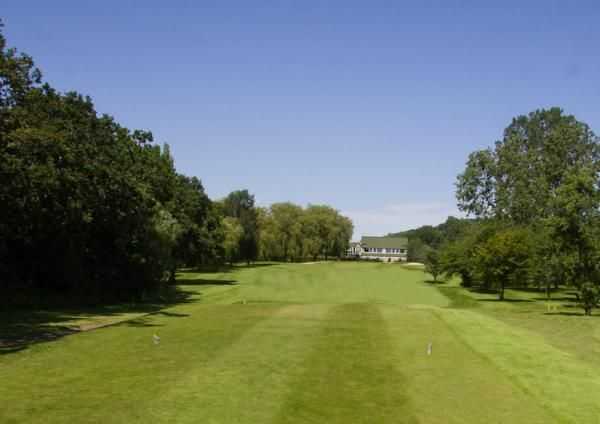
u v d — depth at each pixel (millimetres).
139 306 33219
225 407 10453
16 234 33000
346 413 10281
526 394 11836
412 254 152375
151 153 51750
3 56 25828
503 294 52594
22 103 28469
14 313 27281
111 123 40031
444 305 42781
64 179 30844
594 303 35031
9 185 27781
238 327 21578
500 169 69875
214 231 61094
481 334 20219
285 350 16375
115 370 13438
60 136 29156
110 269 38906
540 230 59125
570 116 70250
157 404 10547
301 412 10273
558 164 64812
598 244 36406
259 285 56500
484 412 10547
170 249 44469
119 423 9406
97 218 37000
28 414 9836
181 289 51375
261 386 12039
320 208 137125
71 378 12555
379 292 51688
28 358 14922
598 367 15594
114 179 35688
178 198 57844
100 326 22000
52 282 37438
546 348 17562
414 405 10891
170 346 16969
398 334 19891
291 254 119625
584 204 37125
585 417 10383
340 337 19062
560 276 45438
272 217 119375
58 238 35250
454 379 12984
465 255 61156
